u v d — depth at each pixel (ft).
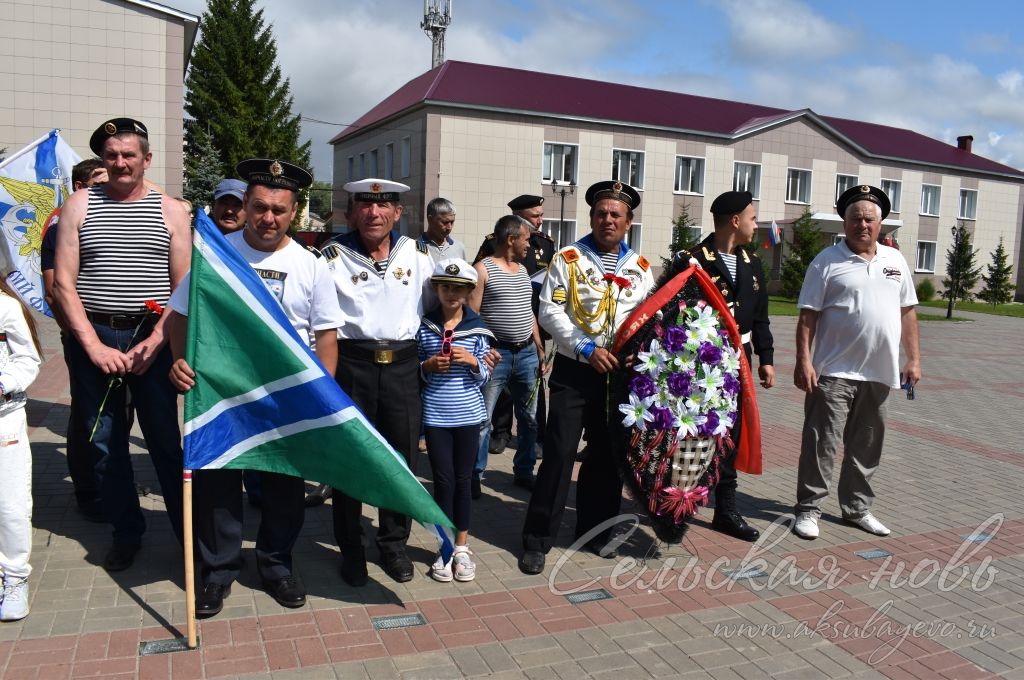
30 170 19.24
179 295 11.98
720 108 129.18
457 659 11.36
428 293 14.44
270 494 12.53
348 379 13.48
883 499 20.25
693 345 14.78
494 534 16.61
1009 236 148.97
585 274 15.26
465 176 103.14
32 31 66.59
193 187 100.63
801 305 17.48
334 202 142.20
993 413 33.88
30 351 11.73
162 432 13.35
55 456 19.94
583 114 107.55
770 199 123.24
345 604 12.89
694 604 13.66
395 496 11.87
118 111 68.95
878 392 17.08
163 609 12.27
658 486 14.96
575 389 15.16
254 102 115.14
